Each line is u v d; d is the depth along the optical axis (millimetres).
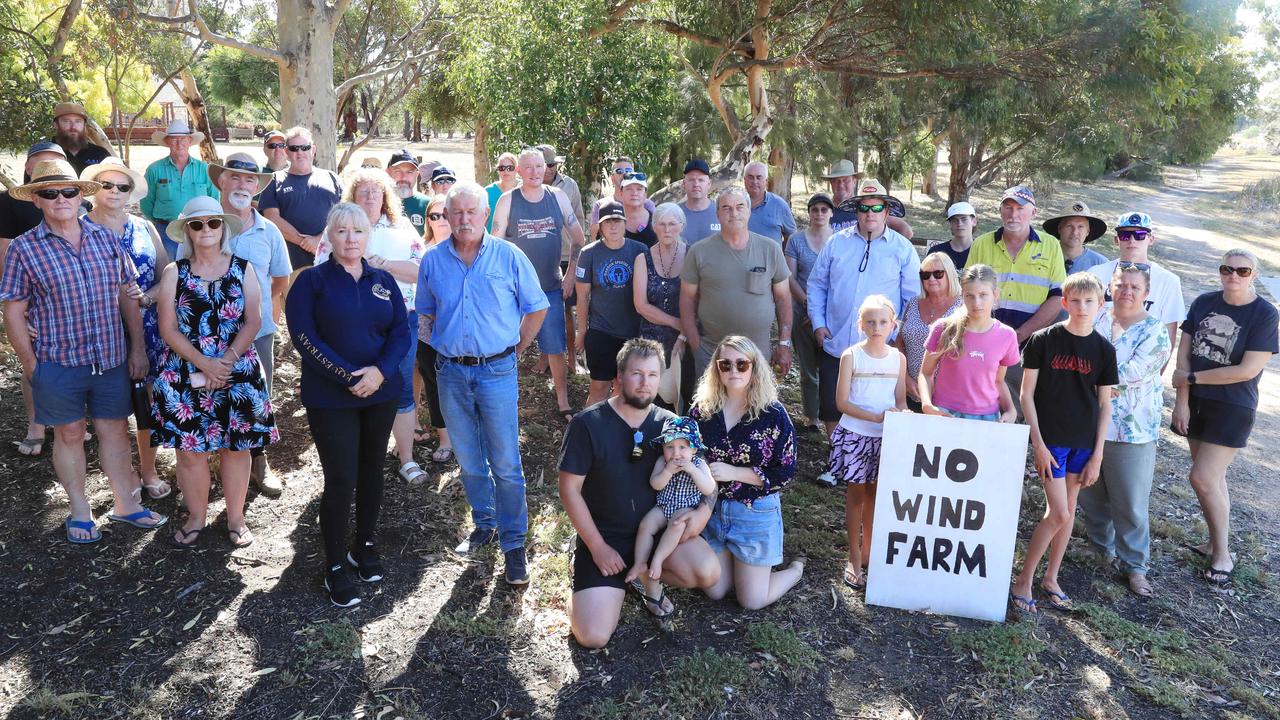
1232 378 5055
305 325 4098
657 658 4059
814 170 16172
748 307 5637
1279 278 17594
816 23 13508
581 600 4094
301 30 9328
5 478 5238
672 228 5789
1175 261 20141
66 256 4355
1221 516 5234
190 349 4352
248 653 3920
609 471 4164
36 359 4426
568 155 11055
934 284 5488
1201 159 24609
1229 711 3988
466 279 4465
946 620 4543
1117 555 5152
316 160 9555
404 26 15969
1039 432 4594
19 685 3643
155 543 4695
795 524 5504
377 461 4395
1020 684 4039
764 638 4191
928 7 11758
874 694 3924
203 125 12227
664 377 5863
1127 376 4809
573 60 10797
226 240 4469
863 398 4738
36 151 5102
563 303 6703
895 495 4609
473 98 12320
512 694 3775
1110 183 41719
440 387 4637
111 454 4727
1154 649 4352
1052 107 16078
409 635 4113
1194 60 13859
